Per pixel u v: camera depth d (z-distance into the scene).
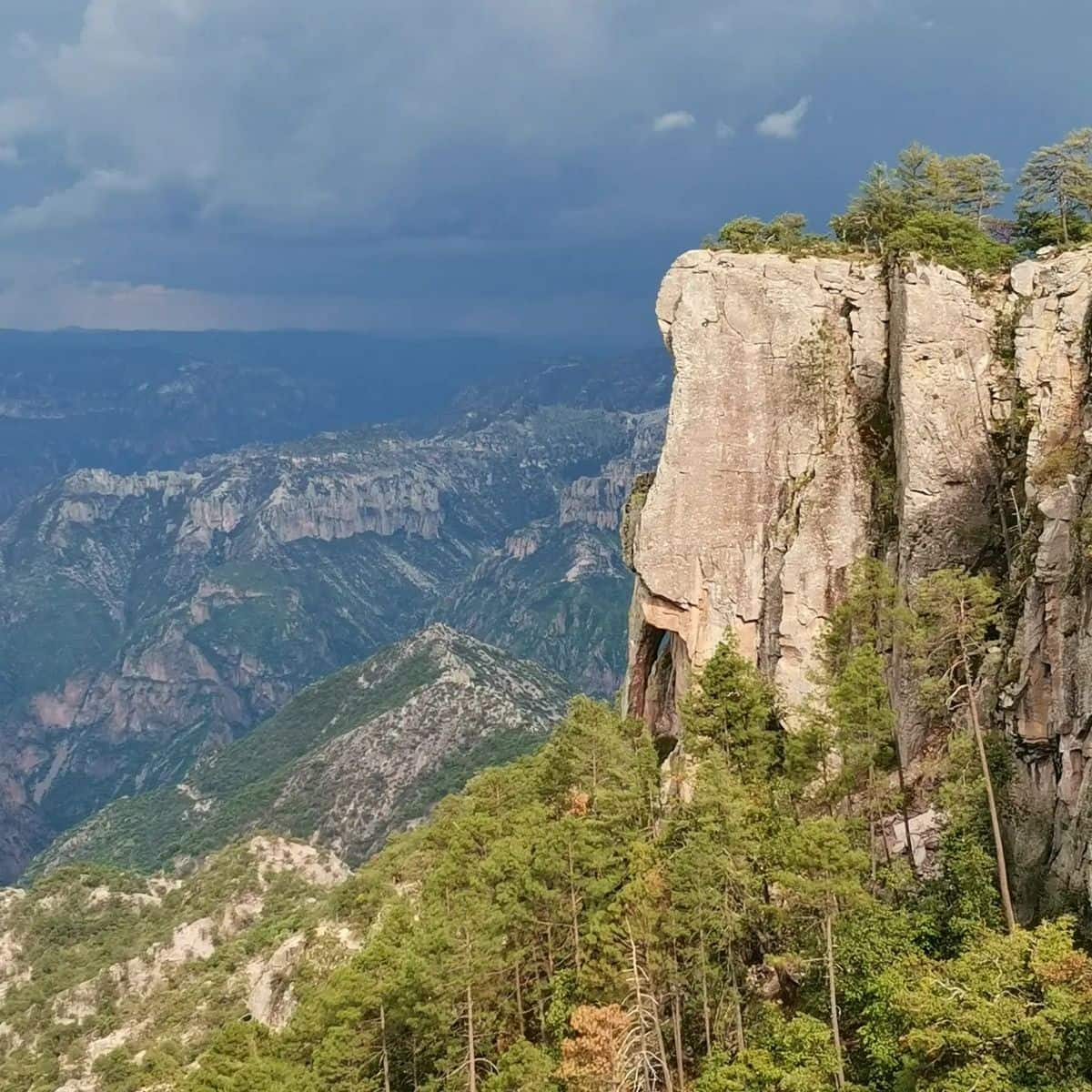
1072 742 54.72
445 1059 69.44
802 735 66.88
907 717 68.06
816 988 56.75
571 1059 58.31
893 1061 47.56
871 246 84.06
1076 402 68.25
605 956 61.22
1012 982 43.72
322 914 138.00
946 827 60.47
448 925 68.50
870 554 77.69
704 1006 60.00
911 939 53.88
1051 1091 40.22
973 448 73.00
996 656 63.34
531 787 96.56
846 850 53.97
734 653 74.38
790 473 80.56
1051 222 79.25
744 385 81.50
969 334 74.19
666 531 82.56
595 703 98.62
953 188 84.31
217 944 175.12
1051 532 58.88
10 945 196.75
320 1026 73.06
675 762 80.00
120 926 196.50
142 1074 127.75
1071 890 51.22
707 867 57.97
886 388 79.44
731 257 82.69
